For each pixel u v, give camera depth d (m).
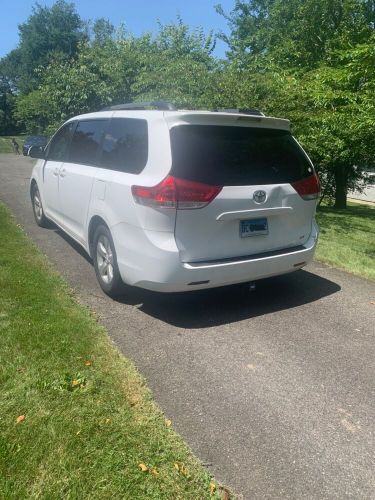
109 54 14.60
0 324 3.75
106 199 4.51
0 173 15.43
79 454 2.44
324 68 10.86
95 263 4.93
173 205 3.80
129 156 4.37
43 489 2.22
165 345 3.81
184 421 2.87
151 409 2.91
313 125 9.52
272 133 4.46
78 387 3.03
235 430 2.81
